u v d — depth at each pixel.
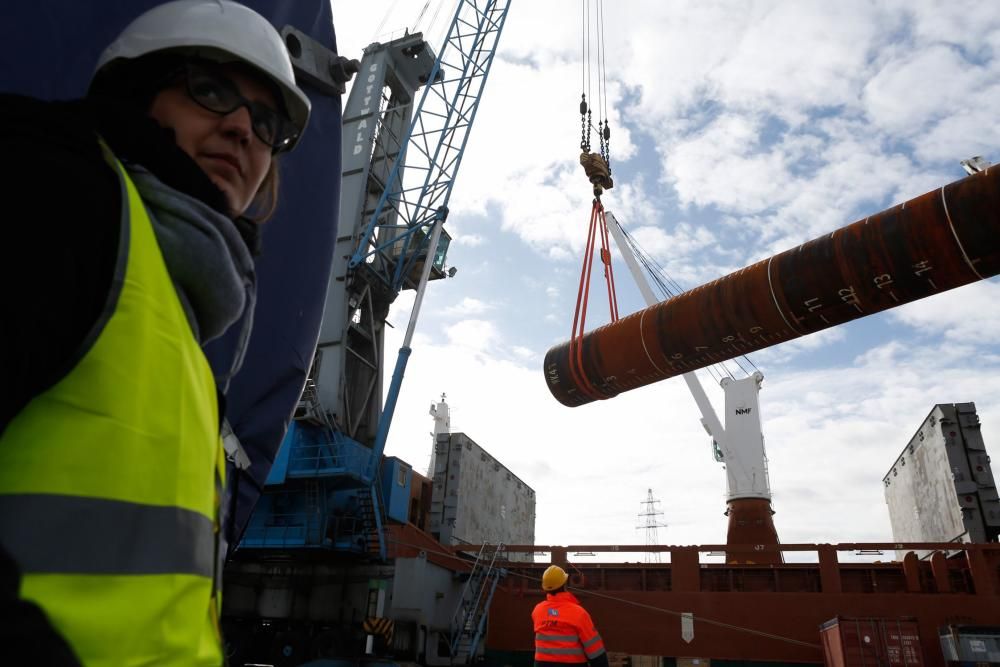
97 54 2.76
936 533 31.20
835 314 11.32
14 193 0.67
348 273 29.95
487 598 25.53
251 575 25.00
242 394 3.29
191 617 0.85
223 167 1.28
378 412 30.94
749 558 25.14
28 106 0.78
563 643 6.79
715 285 12.80
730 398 31.92
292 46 3.58
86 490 0.71
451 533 34.09
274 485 25.23
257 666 23.27
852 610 21.77
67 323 0.70
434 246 32.25
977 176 9.96
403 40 34.94
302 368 3.62
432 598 23.91
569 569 26.03
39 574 0.65
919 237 10.16
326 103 3.86
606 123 21.61
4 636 0.60
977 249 9.73
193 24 1.30
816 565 23.61
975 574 21.55
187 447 0.88
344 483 25.28
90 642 0.67
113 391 0.76
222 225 1.04
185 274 0.95
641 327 13.81
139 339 0.81
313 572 24.45
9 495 0.66
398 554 24.38
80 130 0.83
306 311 3.69
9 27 2.48
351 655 19.50
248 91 1.34
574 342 15.38
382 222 33.88
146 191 0.92
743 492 29.31
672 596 23.41
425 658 22.81
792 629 22.00
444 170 33.84
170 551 0.81
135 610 0.74
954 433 28.47
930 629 20.92
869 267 10.66
